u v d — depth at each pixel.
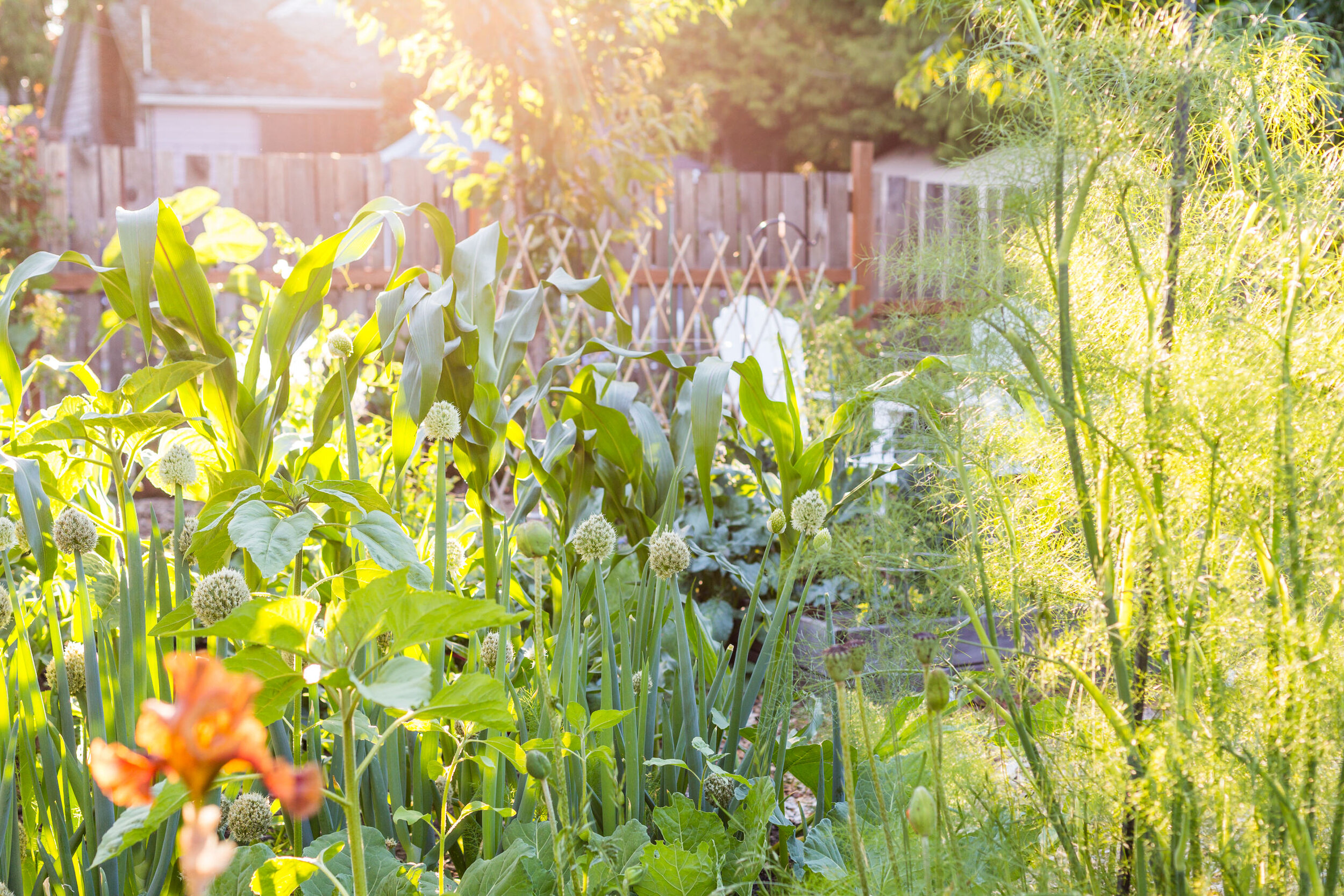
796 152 17.11
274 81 18.05
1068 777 1.00
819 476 1.57
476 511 1.75
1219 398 0.92
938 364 1.22
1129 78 1.02
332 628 0.92
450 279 1.46
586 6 5.88
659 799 1.43
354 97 18.27
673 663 1.80
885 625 1.20
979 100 1.24
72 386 5.45
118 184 5.67
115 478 1.34
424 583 1.18
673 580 1.38
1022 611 1.17
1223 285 1.02
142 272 1.32
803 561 1.41
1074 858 0.98
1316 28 1.36
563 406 1.67
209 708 0.55
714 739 1.52
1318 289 1.05
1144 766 0.91
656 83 16.16
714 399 1.50
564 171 5.76
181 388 1.49
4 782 1.17
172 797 0.84
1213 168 1.17
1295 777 0.92
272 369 1.45
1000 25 1.09
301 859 0.98
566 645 1.38
